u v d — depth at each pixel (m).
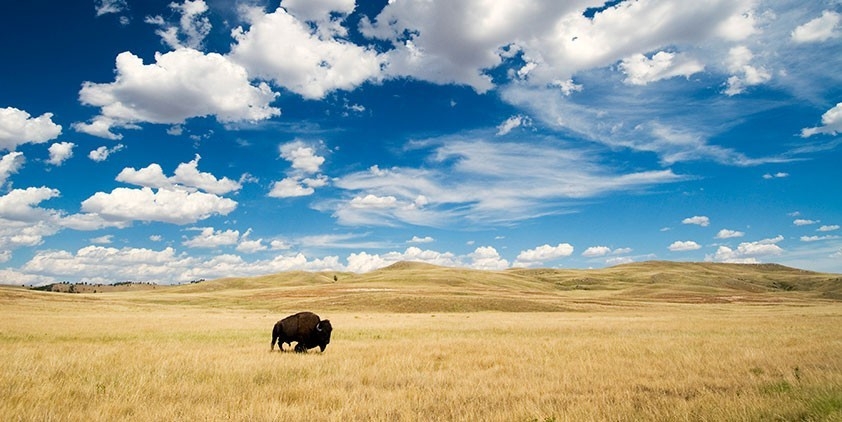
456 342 20.05
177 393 9.02
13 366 11.73
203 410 7.60
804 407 7.52
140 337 23.75
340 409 7.76
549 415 7.29
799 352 14.86
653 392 9.30
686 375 11.20
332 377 11.11
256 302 89.19
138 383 9.85
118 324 33.44
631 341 20.03
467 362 13.81
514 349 17.08
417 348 17.53
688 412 7.36
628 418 7.19
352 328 31.11
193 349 17.22
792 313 51.53
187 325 33.50
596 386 9.88
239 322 37.69
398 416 7.58
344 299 81.25
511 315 54.78
